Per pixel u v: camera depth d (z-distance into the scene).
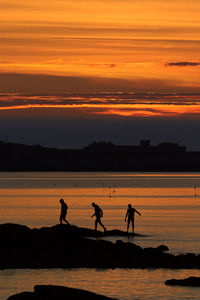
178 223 144.25
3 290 69.50
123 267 84.00
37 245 90.88
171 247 99.62
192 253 89.06
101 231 121.75
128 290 69.50
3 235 93.19
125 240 109.19
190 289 70.00
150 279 75.88
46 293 56.34
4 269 82.00
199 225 138.75
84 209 195.25
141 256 87.88
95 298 55.97
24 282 74.00
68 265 84.44
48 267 83.38
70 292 56.47
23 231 94.62
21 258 87.19
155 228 131.75
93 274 79.06
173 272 80.62
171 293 67.75
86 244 91.69
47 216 161.25
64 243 91.12
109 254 88.44
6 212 175.88
